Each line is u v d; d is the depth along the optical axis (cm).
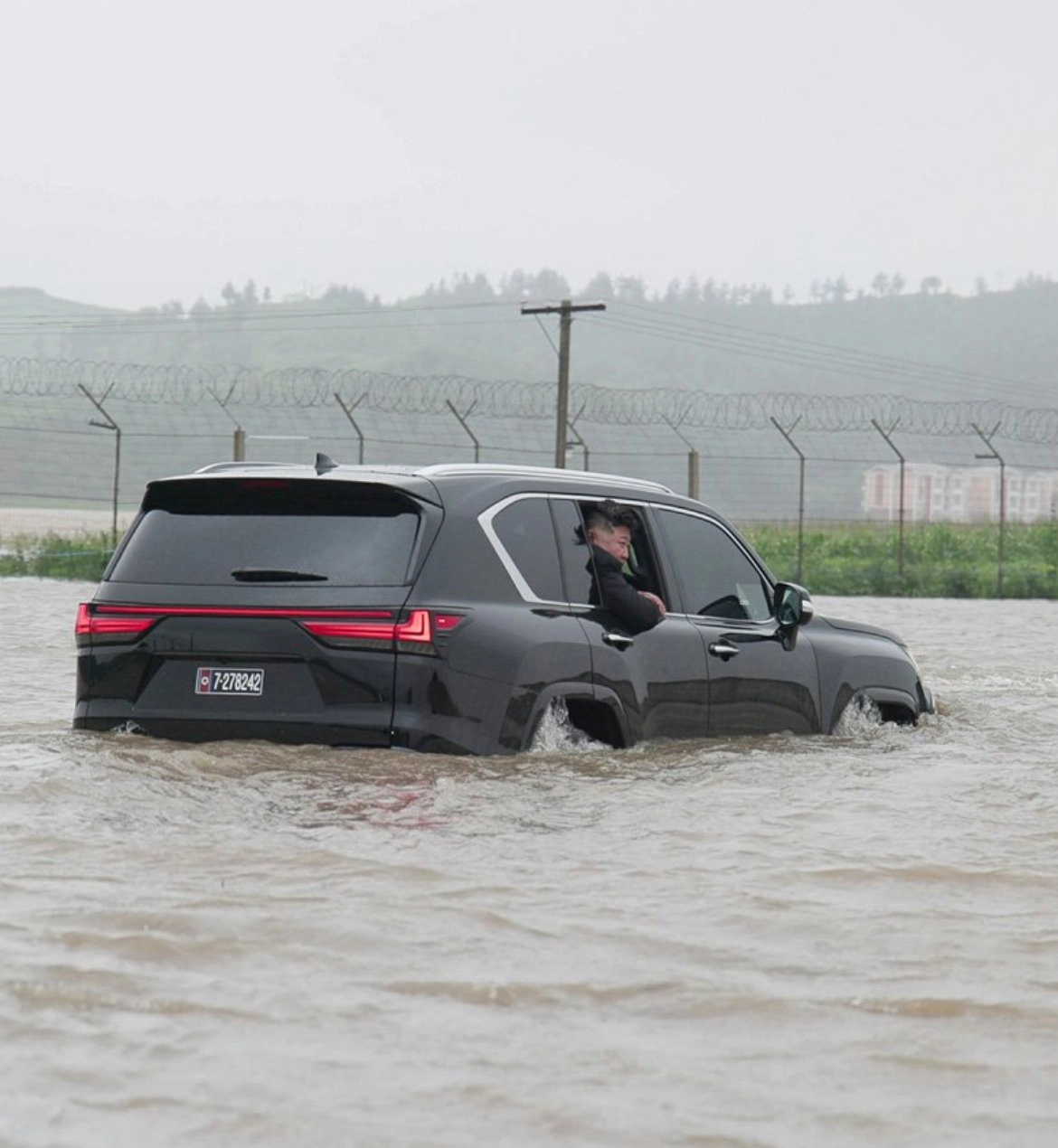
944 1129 1137
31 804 2078
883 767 2681
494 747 2427
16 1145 1070
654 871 1881
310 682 2384
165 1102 1152
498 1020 1349
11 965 1438
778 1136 1118
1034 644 6494
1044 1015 1383
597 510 2709
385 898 1712
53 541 12581
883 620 8231
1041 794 2439
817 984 1461
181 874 1780
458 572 2436
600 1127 1127
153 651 2456
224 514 2505
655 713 2706
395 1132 1113
